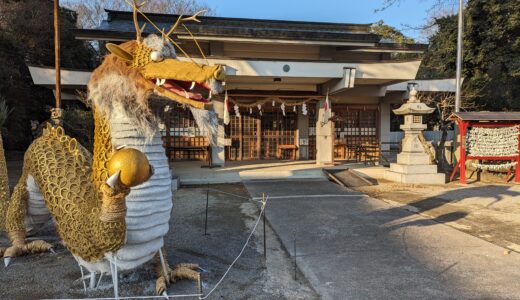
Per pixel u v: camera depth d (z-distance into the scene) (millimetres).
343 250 4840
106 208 2641
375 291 3637
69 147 3781
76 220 3139
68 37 17750
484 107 18297
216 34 11547
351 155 16266
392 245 5039
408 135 10977
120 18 15148
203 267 4188
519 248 4953
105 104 2967
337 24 16703
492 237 5461
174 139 15156
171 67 2762
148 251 3162
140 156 2469
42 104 18016
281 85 14016
